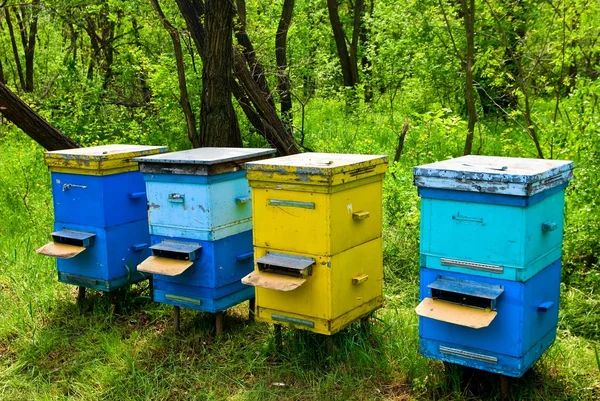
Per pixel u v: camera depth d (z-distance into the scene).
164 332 4.79
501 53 8.20
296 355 4.23
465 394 3.67
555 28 7.50
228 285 4.55
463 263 3.43
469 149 6.77
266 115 7.98
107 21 15.15
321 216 3.82
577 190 5.34
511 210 3.23
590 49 7.30
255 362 4.22
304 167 3.78
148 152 5.19
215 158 4.31
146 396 3.93
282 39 11.14
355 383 3.89
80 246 4.97
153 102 10.65
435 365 3.93
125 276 5.13
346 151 9.16
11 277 5.88
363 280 4.09
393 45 12.86
